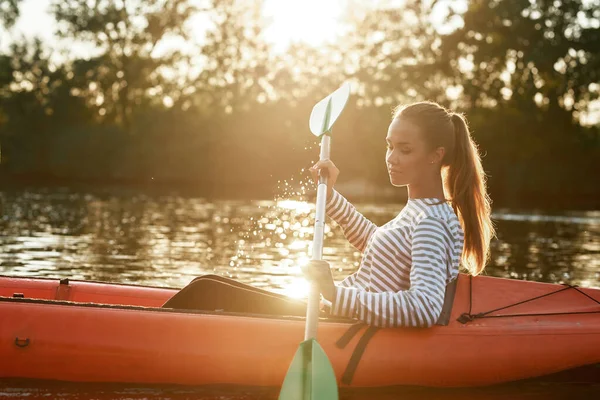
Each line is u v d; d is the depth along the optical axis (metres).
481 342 2.47
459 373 2.46
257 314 2.48
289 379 2.05
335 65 34.12
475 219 2.44
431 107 2.34
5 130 34.47
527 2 30.30
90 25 33.06
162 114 34.19
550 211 19.69
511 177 31.72
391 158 2.34
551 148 31.73
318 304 2.12
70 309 2.42
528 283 2.70
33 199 17.27
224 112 34.72
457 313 2.54
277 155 33.41
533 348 2.49
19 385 2.35
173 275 5.27
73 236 8.12
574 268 6.44
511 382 2.51
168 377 2.39
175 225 10.38
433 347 2.44
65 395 2.29
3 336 2.36
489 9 30.80
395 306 2.17
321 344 2.40
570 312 2.64
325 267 2.13
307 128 33.16
